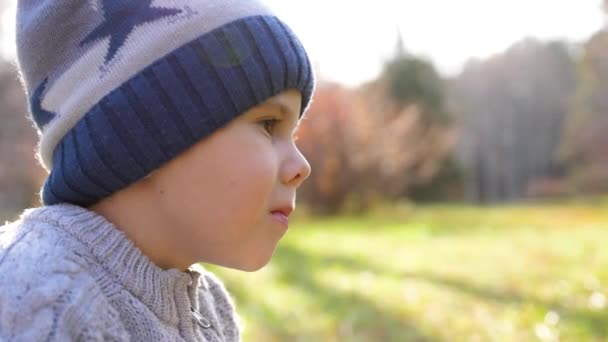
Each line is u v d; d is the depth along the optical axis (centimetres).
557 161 3092
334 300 496
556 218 1376
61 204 110
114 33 106
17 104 1121
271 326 413
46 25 108
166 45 105
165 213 107
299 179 115
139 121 103
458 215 1530
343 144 1586
